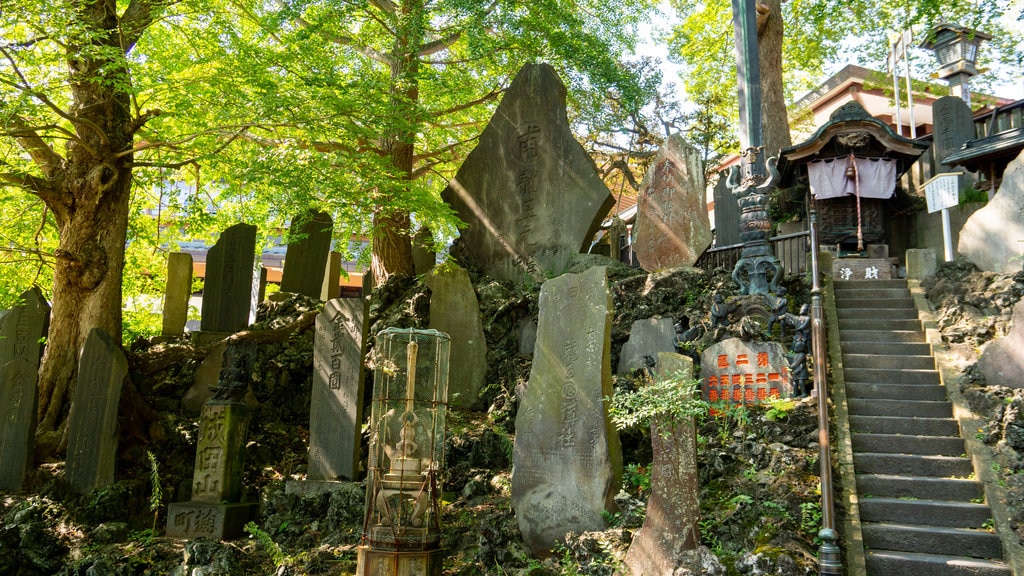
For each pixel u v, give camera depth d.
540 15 15.38
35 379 11.12
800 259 12.59
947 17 20.44
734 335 10.05
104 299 12.31
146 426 11.67
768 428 8.58
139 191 15.52
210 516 9.55
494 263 14.73
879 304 11.27
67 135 12.27
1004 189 10.98
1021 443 7.79
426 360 8.66
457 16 15.30
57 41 10.61
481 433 10.64
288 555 8.79
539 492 8.37
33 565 9.46
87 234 12.31
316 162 11.91
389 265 15.90
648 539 7.09
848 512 7.25
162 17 12.35
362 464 10.61
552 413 8.60
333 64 13.91
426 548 7.18
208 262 13.30
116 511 10.24
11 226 13.89
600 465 8.02
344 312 10.52
